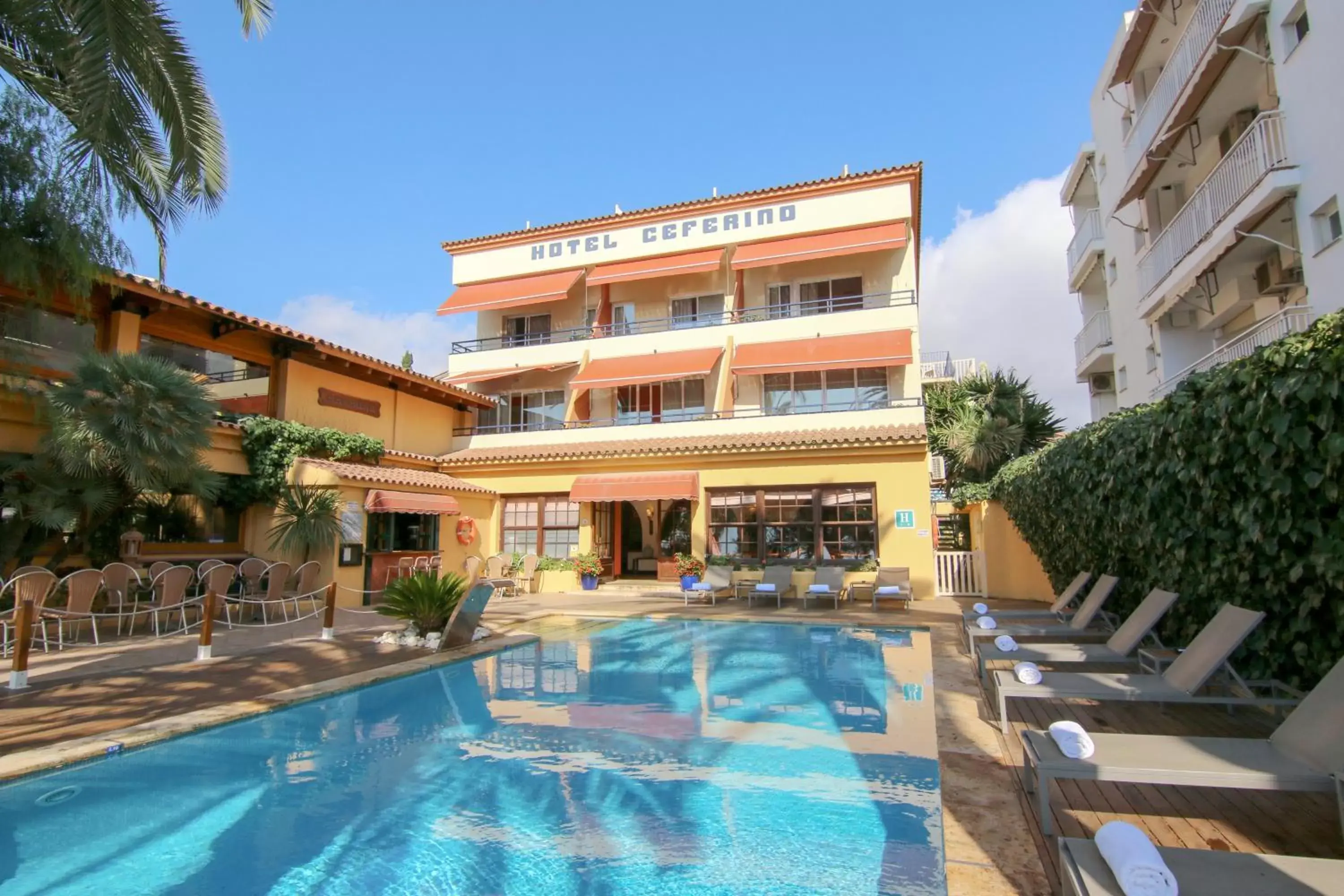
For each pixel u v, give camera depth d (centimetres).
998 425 2933
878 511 2047
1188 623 778
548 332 2953
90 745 661
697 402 2583
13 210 1166
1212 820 470
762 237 2622
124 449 1270
